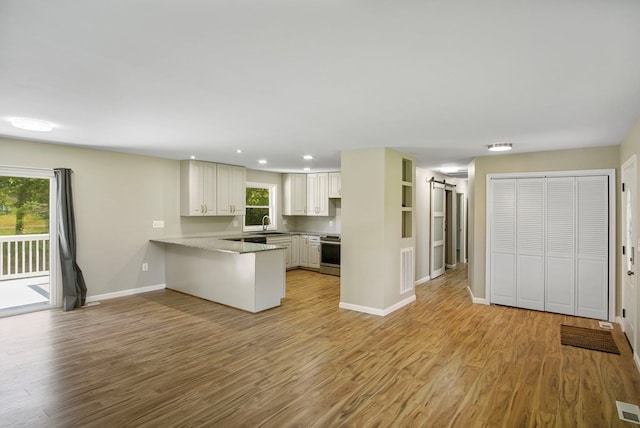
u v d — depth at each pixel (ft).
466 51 5.97
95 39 5.61
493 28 5.19
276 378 9.56
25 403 8.23
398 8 4.66
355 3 4.54
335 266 23.98
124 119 10.71
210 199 20.81
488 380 9.55
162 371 9.92
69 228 15.64
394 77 7.18
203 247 16.20
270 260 16.10
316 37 5.51
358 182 15.87
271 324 14.01
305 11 4.76
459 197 30.71
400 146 15.03
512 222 16.69
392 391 8.94
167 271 19.80
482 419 7.76
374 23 5.08
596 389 9.10
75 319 14.43
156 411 7.95
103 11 4.77
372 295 15.52
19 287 18.53
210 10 4.74
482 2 4.50
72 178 16.03
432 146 14.90
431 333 13.16
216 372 9.89
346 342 12.21
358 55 6.16
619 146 14.30
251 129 11.98
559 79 7.19
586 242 15.05
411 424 7.55
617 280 14.44
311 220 27.73
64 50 6.00
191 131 12.39
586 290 15.07
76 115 10.24
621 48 5.79
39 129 11.63
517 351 11.53
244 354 11.12
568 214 15.40
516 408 8.20
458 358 10.95
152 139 13.93
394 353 11.30
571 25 5.08
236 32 5.36
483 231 17.42
